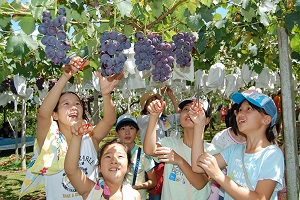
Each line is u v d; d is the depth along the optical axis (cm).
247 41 410
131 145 376
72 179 248
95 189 257
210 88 634
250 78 669
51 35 202
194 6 246
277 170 234
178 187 298
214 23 326
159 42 266
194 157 267
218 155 274
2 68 369
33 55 377
